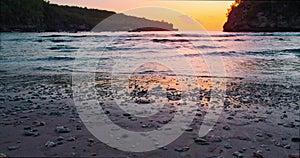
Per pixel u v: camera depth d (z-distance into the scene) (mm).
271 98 7766
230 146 4195
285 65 15664
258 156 3830
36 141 4285
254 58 19422
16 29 95375
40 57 20734
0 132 4727
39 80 11398
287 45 30609
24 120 5496
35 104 7012
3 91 8984
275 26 87250
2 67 15883
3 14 96375
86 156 3758
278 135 4688
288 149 4113
